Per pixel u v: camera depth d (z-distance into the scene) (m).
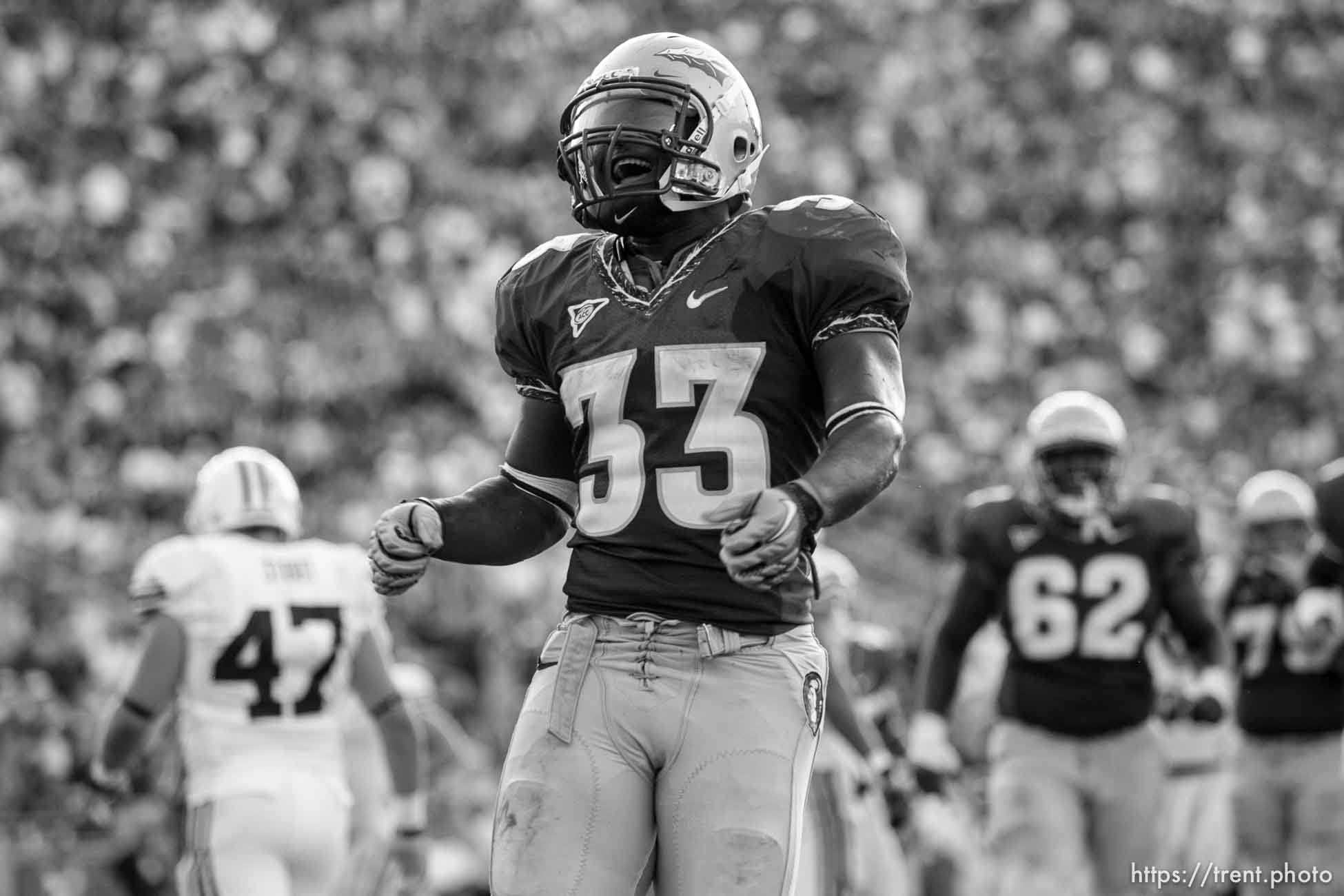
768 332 9.94
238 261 59.94
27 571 41.88
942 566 50.31
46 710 31.80
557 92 71.81
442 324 60.28
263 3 69.44
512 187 67.88
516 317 10.71
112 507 48.09
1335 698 24.47
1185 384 68.69
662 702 9.75
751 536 8.84
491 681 41.00
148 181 61.53
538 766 9.86
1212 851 27.73
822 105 75.25
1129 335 69.88
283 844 16.06
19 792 30.62
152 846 28.09
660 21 77.31
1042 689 20.89
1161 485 57.19
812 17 78.44
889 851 22.34
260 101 66.06
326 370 55.25
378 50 70.19
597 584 10.03
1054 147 77.38
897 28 79.81
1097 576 20.95
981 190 74.62
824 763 19.55
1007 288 70.06
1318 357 70.06
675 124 10.29
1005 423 62.28
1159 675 28.08
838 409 9.56
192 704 16.34
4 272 55.06
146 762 28.25
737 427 9.88
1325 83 84.62
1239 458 63.09
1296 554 24.89
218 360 53.94
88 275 56.69
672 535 9.83
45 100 62.91
